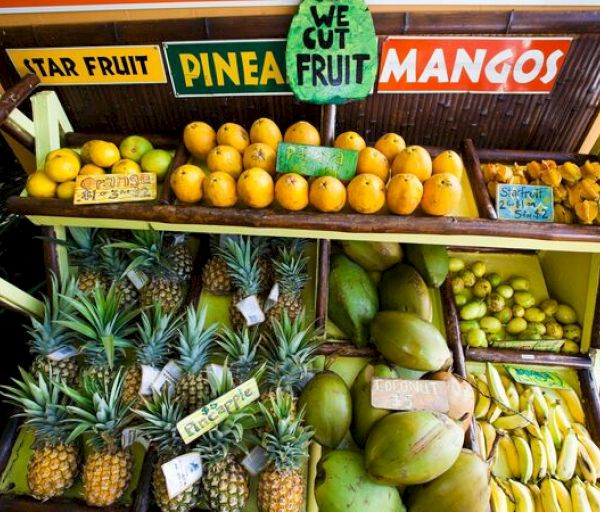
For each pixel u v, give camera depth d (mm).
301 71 1357
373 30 1277
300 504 1322
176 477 1252
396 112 1571
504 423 1635
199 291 1714
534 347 1718
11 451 1508
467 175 1514
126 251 1693
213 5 1304
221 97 1555
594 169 1392
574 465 1568
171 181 1375
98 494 1332
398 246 1686
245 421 1374
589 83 1442
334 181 1306
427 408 1376
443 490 1280
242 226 1375
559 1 1261
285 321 1445
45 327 1490
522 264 1932
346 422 1396
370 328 1568
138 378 1482
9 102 1368
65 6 1323
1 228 1935
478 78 1431
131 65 1452
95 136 1607
